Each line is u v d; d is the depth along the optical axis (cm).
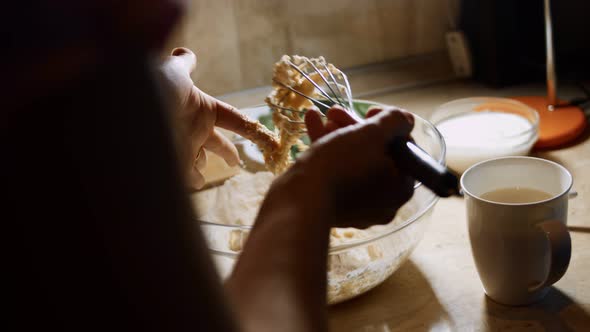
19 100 14
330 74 60
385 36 115
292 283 26
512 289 54
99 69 15
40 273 16
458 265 62
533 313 54
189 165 65
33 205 15
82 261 16
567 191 50
